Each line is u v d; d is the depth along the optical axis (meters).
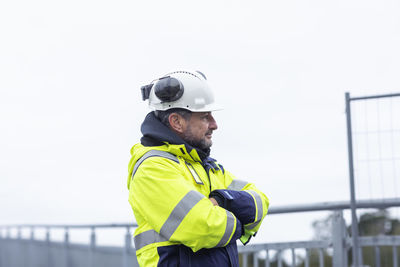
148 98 3.71
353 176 5.60
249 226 3.53
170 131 3.50
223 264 3.38
